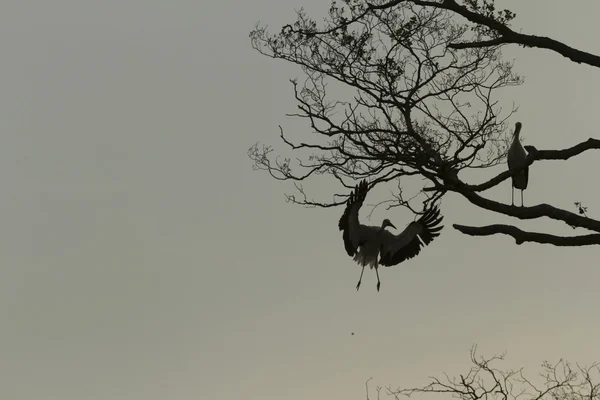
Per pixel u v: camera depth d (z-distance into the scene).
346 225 30.77
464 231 29.42
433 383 25.62
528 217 28.22
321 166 30.95
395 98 29.67
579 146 28.66
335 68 30.53
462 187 28.12
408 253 31.48
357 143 29.48
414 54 30.44
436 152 28.61
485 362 25.33
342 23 31.06
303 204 31.00
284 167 31.27
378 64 29.84
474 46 29.28
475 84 30.14
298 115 31.02
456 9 29.17
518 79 30.41
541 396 25.22
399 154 28.50
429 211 31.19
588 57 29.05
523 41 29.28
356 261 31.41
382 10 30.97
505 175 28.48
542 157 28.59
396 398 25.22
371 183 29.69
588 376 25.11
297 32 31.11
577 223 27.98
